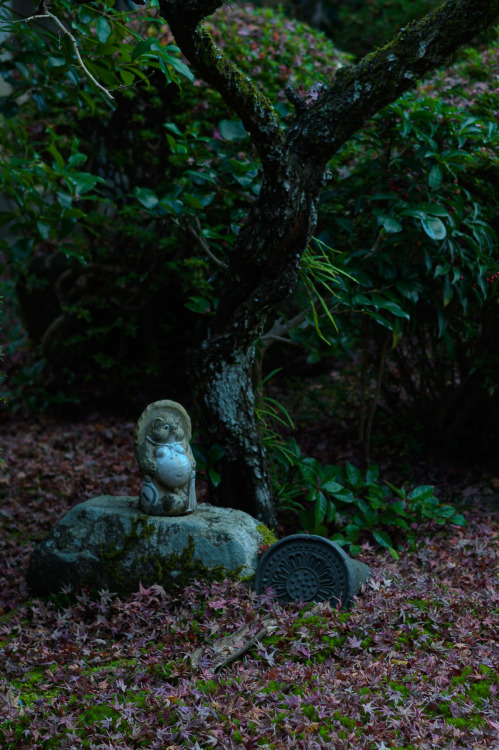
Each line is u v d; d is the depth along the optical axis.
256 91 3.26
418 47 3.34
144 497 3.67
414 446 5.15
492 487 4.88
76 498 5.08
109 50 3.62
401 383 5.48
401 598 3.36
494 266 4.32
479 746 2.45
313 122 3.46
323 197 4.34
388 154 4.30
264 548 3.64
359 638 3.13
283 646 3.10
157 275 6.14
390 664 2.91
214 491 4.03
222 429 3.86
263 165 3.41
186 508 3.69
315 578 3.45
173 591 3.51
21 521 4.79
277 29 5.90
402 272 4.20
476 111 4.74
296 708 2.68
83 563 3.62
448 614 3.27
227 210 4.63
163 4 2.95
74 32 3.84
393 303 4.03
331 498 4.28
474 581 3.60
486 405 5.37
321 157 3.51
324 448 5.45
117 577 3.57
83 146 6.12
